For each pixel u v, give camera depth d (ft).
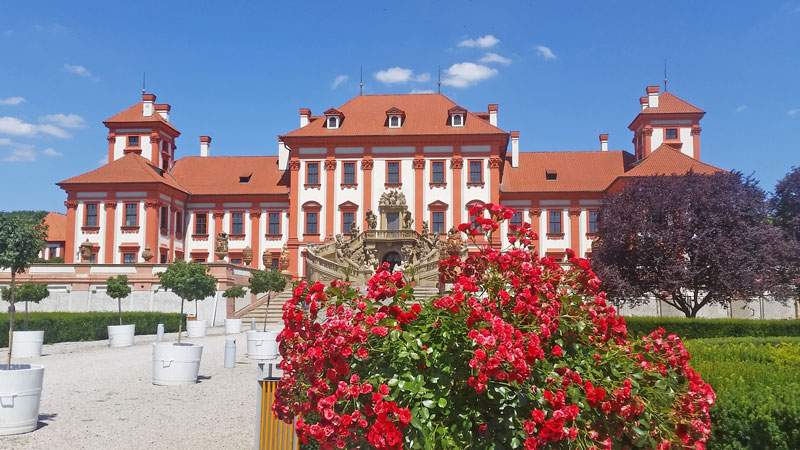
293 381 21.15
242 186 193.67
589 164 196.24
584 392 17.85
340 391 17.26
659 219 99.30
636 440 17.67
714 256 91.20
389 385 17.21
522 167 195.72
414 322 18.61
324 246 154.10
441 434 16.75
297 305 20.94
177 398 46.91
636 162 191.31
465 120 181.68
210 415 40.78
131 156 185.78
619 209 102.68
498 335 17.08
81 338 93.45
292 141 180.55
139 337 98.37
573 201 183.52
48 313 100.83
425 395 16.89
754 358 36.24
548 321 18.61
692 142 189.57
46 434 35.47
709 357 35.73
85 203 178.29
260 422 29.30
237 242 189.88
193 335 98.89
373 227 162.20
